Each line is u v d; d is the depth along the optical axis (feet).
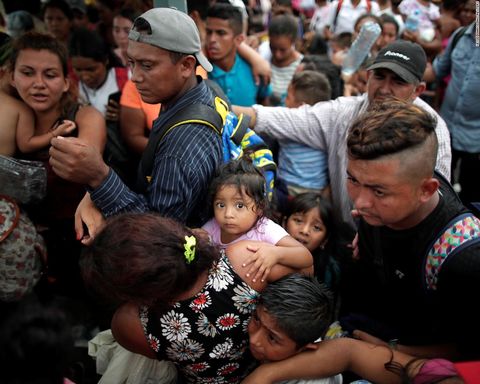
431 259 4.22
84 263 3.89
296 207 7.17
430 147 3.81
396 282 4.78
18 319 2.88
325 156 8.09
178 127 4.94
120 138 8.29
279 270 4.51
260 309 4.14
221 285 4.13
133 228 3.76
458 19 14.01
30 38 5.84
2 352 2.76
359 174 3.88
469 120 11.64
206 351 4.22
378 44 12.85
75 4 14.98
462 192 12.47
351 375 5.26
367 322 5.39
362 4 16.92
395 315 5.11
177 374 4.90
